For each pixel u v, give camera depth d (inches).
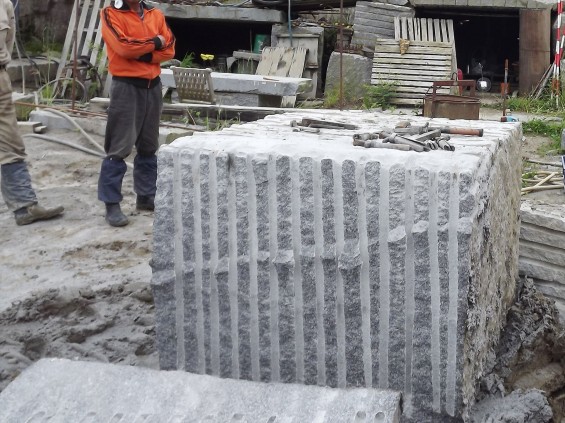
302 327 148.6
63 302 195.3
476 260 140.6
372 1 504.4
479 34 546.9
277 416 118.1
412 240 138.4
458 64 551.8
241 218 148.1
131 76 241.1
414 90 473.4
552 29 492.1
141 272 213.2
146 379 127.6
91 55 460.8
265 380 153.3
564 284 221.5
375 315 143.3
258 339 151.9
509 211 191.8
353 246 141.9
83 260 223.5
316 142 156.0
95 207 269.9
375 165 138.6
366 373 146.3
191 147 149.9
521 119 424.5
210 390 124.5
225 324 153.7
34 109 377.7
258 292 149.9
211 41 562.3
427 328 140.5
